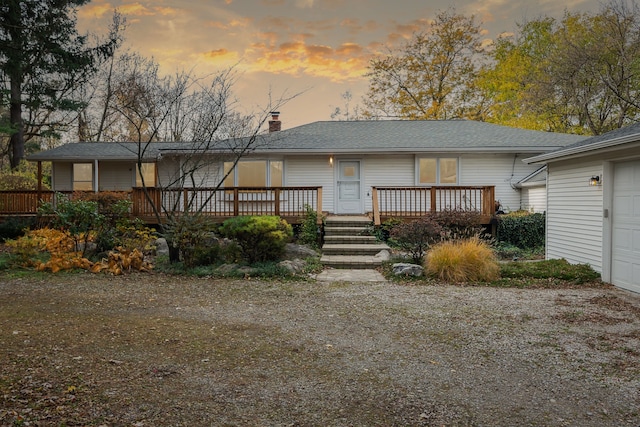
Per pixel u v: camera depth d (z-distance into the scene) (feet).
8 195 50.19
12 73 63.46
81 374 13.11
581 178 32.04
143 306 22.30
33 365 13.69
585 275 29.55
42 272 31.73
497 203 49.39
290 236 39.68
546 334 17.95
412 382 13.12
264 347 16.14
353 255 38.50
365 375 13.62
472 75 100.99
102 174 57.26
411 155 52.60
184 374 13.41
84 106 73.92
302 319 20.17
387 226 45.01
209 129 45.55
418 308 22.38
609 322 19.72
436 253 31.63
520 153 51.70
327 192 53.11
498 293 26.12
